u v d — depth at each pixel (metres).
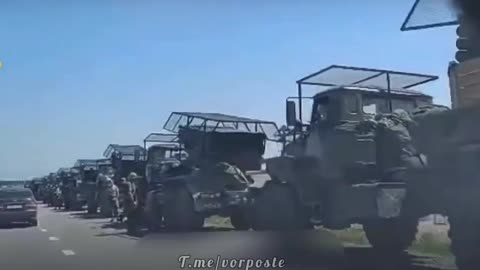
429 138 9.38
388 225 12.88
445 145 9.04
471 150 8.57
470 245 8.64
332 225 12.99
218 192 18.42
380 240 13.05
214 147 19.73
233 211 18.14
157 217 20.53
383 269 11.11
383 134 11.77
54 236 19.95
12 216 24.98
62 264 12.71
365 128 12.48
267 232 14.01
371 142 12.31
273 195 14.48
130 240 17.81
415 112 11.46
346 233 15.98
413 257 12.47
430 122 9.34
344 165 12.84
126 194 21.92
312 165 13.73
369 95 13.46
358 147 12.61
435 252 12.92
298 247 13.20
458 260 8.85
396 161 11.49
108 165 35.59
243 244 13.78
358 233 16.11
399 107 13.64
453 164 8.90
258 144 20.12
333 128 13.24
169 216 19.31
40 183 65.69
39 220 29.80
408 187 10.41
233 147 19.91
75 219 30.67
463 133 8.70
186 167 20.33
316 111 13.98
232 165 19.19
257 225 14.70
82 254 14.44
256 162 20.00
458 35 8.77
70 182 44.06
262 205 14.70
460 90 8.74
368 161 12.38
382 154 11.85
